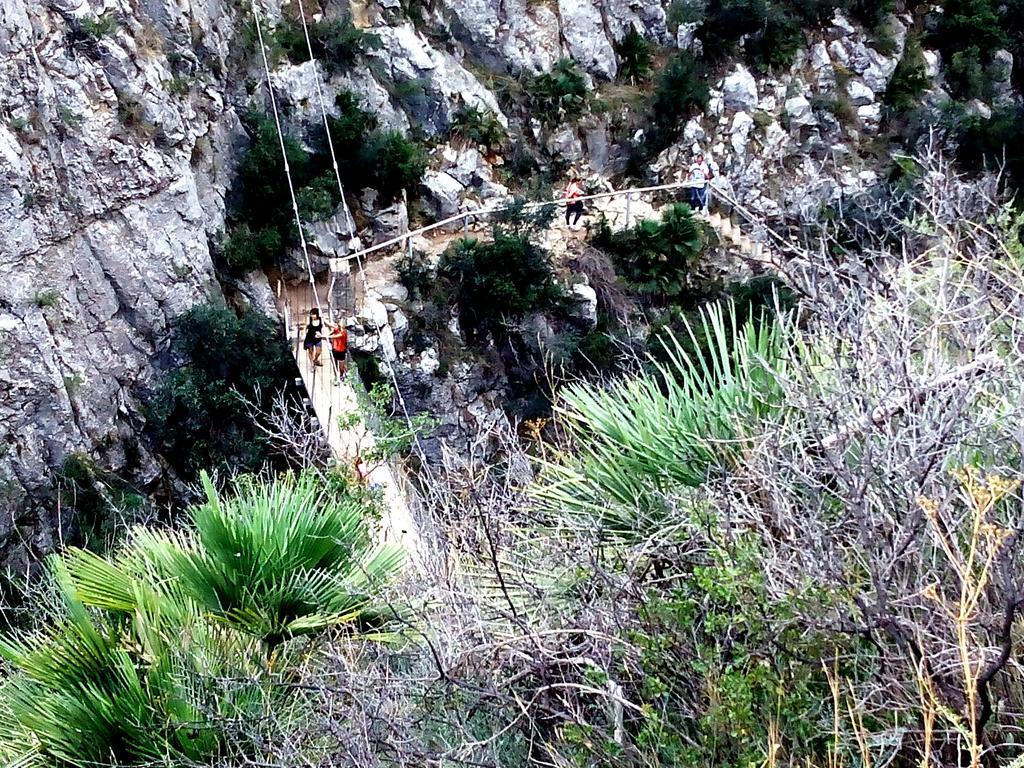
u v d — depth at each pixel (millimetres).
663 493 5270
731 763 3691
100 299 24547
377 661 5430
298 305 28656
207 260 27000
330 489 9453
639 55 37031
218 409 24672
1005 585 3359
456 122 33438
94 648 5797
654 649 4062
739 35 37469
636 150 35812
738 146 36188
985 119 31406
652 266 30500
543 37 36000
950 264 5082
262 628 6242
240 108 29672
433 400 28594
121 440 24297
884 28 38750
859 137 38062
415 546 6996
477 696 4473
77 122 24031
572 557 4879
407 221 31172
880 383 4094
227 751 5285
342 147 30688
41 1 23594
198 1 27922
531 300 28844
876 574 3664
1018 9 39031
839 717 3672
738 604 4027
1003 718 3545
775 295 5543
